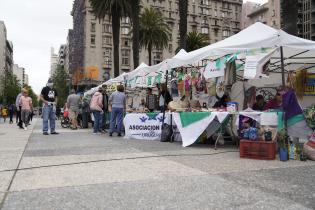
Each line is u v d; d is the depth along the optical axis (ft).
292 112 24.06
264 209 11.39
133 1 88.43
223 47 28.09
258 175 16.74
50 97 44.01
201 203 12.09
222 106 33.76
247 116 25.45
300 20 286.66
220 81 36.83
